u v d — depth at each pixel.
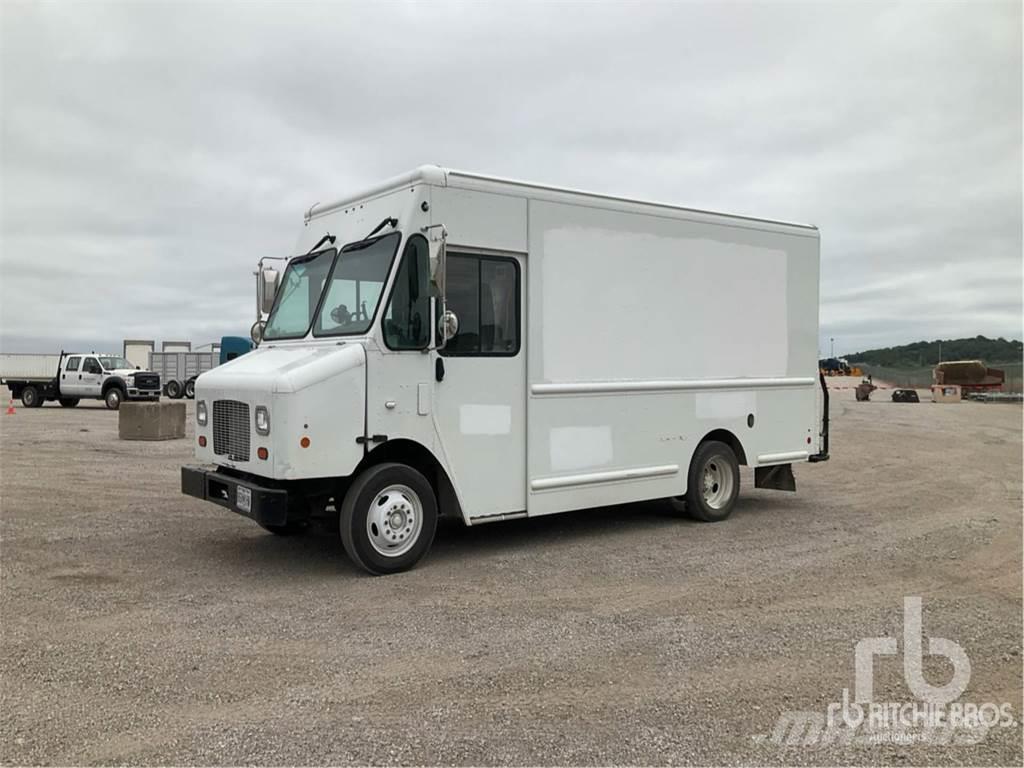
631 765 3.52
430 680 4.43
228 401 6.78
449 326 6.64
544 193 7.52
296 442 6.12
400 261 6.61
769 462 9.54
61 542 7.84
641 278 8.29
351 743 3.70
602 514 9.60
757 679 4.48
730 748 3.68
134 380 30.83
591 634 5.20
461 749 3.65
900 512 9.81
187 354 41.56
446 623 5.40
